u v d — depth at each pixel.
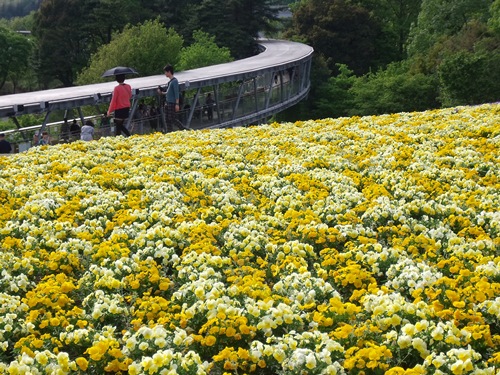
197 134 15.59
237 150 13.01
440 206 8.17
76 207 8.86
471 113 16.14
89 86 25.42
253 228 7.71
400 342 4.79
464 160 10.73
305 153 12.18
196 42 57.28
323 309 5.45
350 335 5.04
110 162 12.20
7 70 73.31
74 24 63.16
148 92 22.48
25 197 9.69
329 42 64.12
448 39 47.88
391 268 6.25
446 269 6.35
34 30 66.44
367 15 65.12
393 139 13.04
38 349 5.28
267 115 34.47
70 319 5.69
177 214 8.31
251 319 5.36
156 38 46.31
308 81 50.31
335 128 15.45
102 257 6.94
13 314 5.61
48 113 18.89
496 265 6.12
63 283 6.23
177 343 5.10
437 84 43.81
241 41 65.50
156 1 67.56
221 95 31.11
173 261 6.80
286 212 8.09
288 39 68.25
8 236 7.83
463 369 4.41
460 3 52.25
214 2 66.31
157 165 11.55
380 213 7.87
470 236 7.51
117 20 62.22
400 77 45.56
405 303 5.27
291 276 6.12
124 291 6.41
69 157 12.59
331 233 7.32
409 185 9.48
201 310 5.51
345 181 9.91
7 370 4.85
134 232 7.68
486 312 5.30
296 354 4.69
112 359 5.04
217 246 7.45
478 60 37.00
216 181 10.03
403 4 73.69
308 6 66.62
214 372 5.12
